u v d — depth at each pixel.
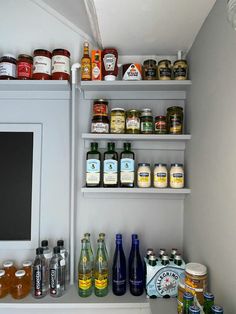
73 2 1.10
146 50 1.25
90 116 1.28
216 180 0.82
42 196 1.27
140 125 1.18
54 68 1.17
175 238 1.28
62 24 1.30
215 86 0.85
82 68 1.17
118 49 1.25
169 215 1.29
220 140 0.79
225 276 0.74
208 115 0.91
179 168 1.16
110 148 1.19
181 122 1.17
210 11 0.91
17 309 1.21
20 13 1.30
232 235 0.70
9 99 1.28
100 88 1.23
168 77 1.16
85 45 1.21
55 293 1.10
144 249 1.28
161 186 1.15
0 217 1.24
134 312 1.17
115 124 1.16
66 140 1.28
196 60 1.08
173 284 1.06
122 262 1.15
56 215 1.27
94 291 1.15
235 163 0.69
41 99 1.28
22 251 1.25
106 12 0.95
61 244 1.18
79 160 1.28
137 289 1.11
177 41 1.16
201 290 0.83
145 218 1.29
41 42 1.30
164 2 0.88
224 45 0.77
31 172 1.26
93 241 1.28
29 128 1.26
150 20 1.00
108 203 1.29
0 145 1.26
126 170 1.15
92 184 1.14
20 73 1.16
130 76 1.16
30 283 1.16
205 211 0.93
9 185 1.25
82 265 1.13
